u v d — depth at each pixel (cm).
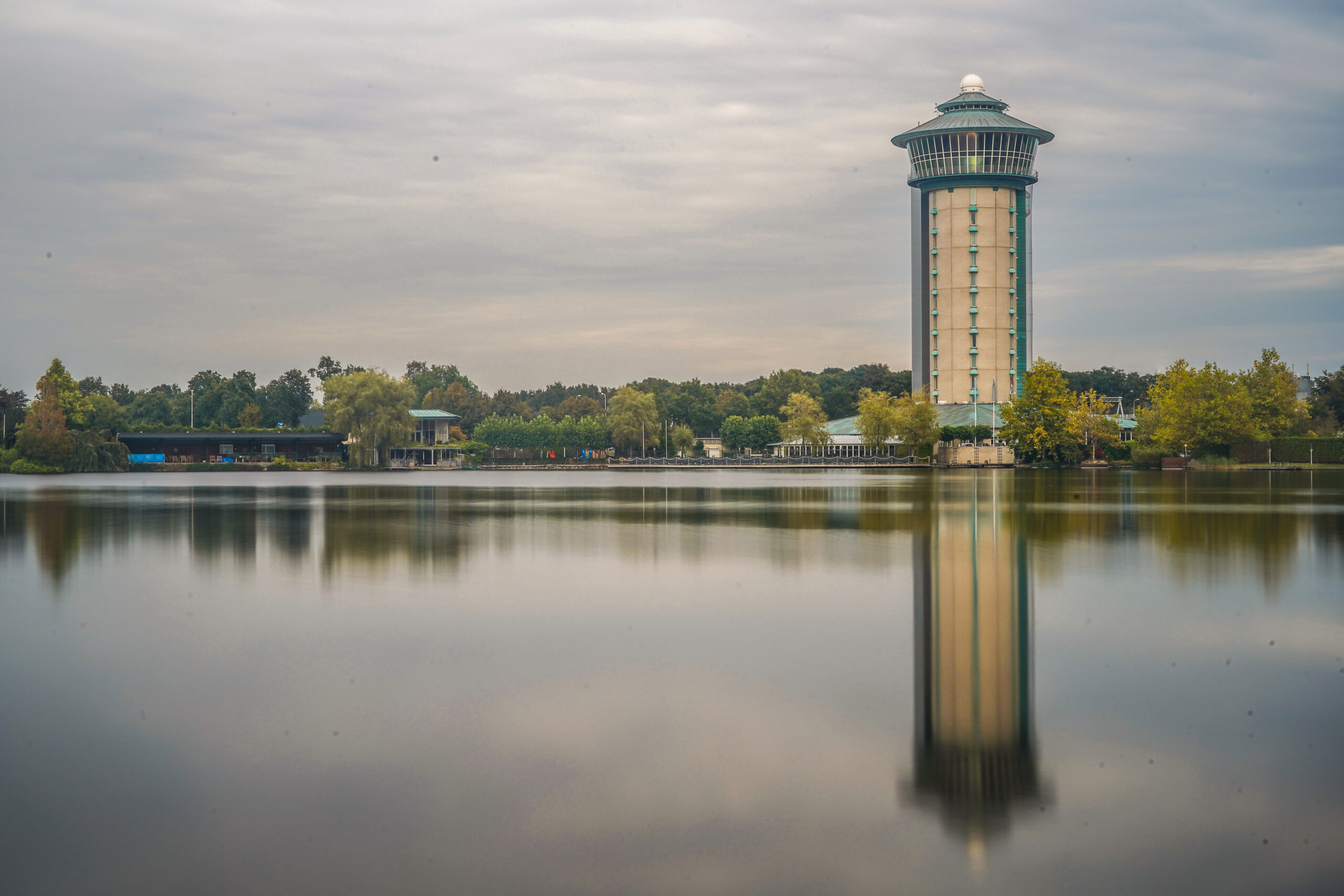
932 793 1208
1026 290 17712
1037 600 2412
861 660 1820
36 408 14225
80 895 991
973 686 1652
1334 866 1031
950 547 3519
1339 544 3547
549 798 1195
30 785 1244
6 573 2958
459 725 1458
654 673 1738
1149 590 2553
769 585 2678
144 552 3497
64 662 1823
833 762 1303
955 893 988
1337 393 14025
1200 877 1016
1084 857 1054
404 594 2564
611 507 5872
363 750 1356
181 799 1201
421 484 9875
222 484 10050
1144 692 1609
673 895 986
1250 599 2408
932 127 17388
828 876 1017
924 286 17962
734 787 1224
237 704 1559
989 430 15875
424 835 1109
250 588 2667
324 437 17375
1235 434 12025
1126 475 10731
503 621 2195
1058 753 1334
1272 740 1380
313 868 1042
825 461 17862
